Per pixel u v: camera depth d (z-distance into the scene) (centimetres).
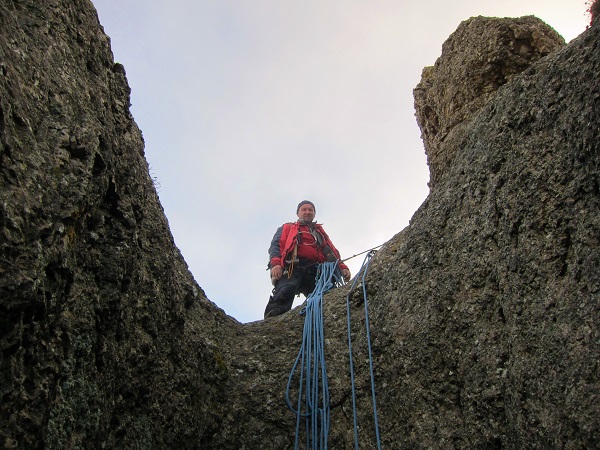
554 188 394
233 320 677
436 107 676
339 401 544
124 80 535
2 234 309
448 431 441
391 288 552
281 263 772
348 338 574
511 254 416
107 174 432
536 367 368
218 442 541
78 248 392
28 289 312
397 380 500
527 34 613
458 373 451
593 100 361
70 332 367
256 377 590
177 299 534
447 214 517
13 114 345
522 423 372
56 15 438
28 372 324
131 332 451
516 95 468
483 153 488
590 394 325
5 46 350
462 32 659
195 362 550
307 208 816
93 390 383
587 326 338
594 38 390
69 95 411
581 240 360
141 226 493
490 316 436
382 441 488
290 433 550
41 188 347
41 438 324
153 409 465
